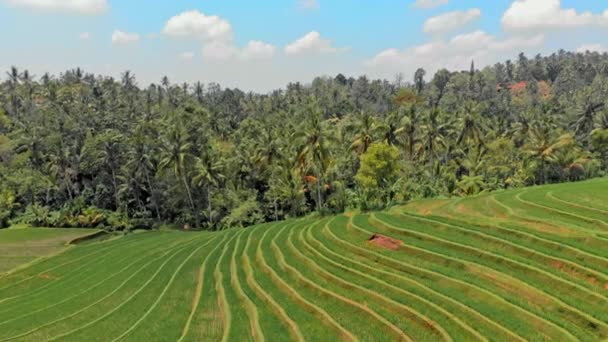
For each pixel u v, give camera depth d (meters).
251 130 118.94
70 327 35.31
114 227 86.31
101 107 117.69
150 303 38.97
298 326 28.45
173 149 84.94
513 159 97.50
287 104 176.50
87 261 59.78
